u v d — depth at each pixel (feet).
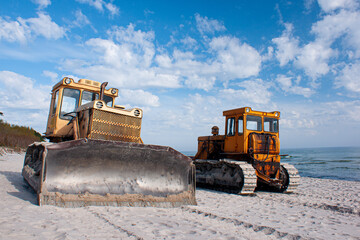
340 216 20.30
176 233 12.75
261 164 31.30
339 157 209.87
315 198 29.04
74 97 25.49
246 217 17.76
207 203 22.24
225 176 31.09
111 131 20.58
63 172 16.85
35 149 23.75
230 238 12.67
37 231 11.16
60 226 12.11
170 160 20.13
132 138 21.53
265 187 35.76
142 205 17.89
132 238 11.39
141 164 19.45
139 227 13.12
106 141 17.70
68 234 11.10
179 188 20.25
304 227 16.16
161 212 16.87
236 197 27.09
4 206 14.74
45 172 16.08
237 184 29.43
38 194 15.83
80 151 17.20
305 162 146.00
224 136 35.29
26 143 76.02
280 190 33.53
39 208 14.88
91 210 15.44
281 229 15.16
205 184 34.88
